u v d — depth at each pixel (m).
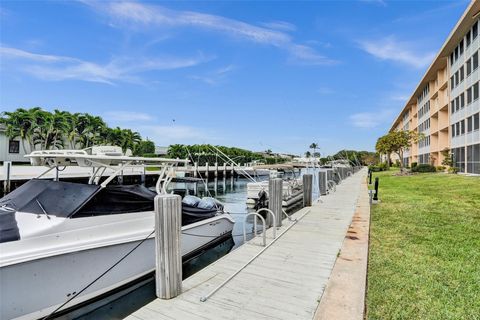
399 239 6.46
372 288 4.07
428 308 3.53
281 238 6.87
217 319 3.42
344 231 7.46
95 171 6.76
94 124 48.41
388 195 14.30
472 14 19.94
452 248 5.73
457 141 25.02
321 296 3.94
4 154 42.53
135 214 5.57
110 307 4.90
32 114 41.41
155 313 3.55
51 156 5.70
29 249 4.14
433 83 34.09
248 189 16.53
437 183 18.27
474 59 21.00
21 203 5.15
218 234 8.06
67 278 4.41
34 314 4.11
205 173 45.00
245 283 4.39
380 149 34.69
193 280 4.50
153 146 67.56
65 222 4.64
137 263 5.38
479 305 3.59
